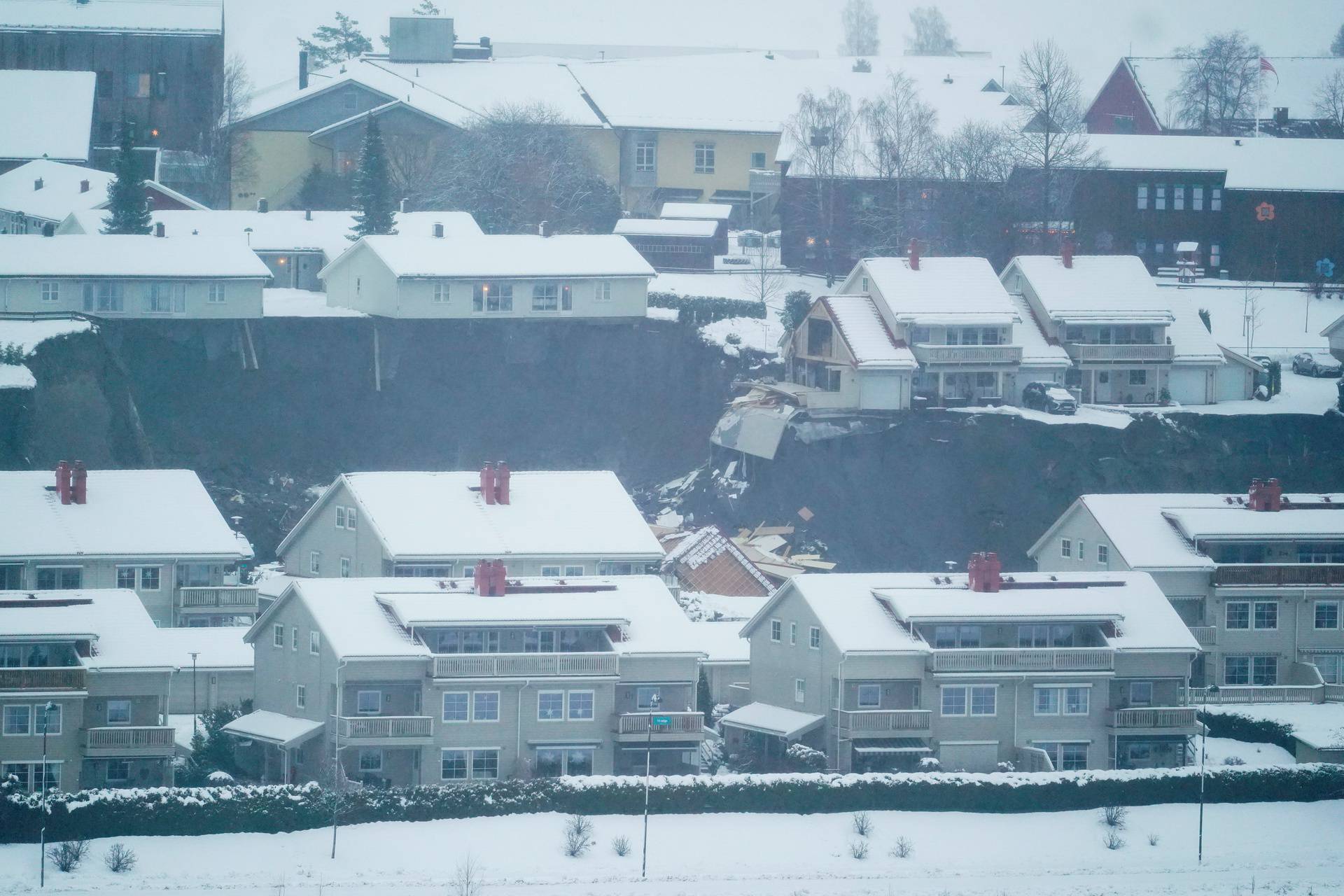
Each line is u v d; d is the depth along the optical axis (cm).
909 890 12600
